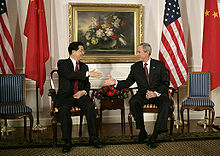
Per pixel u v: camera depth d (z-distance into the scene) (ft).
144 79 11.44
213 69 14.34
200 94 13.78
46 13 14.64
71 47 11.41
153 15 15.72
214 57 14.35
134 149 9.82
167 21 14.44
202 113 16.31
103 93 12.37
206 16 14.66
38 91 14.69
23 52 14.48
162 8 15.60
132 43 15.48
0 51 12.75
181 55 14.44
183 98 16.10
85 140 11.28
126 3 15.48
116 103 12.55
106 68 15.24
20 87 11.97
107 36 15.26
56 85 14.89
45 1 14.61
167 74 11.91
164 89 10.78
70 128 10.13
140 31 15.38
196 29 16.06
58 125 14.85
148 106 11.27
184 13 15.93
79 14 14.98
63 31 14.93
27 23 13.56
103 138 11.57
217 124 14.47
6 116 10.85
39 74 13.35
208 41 14.53
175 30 14.43
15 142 11.03
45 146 10.42
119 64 15.35
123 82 11.83
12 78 11.84
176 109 15.96
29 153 9.45
